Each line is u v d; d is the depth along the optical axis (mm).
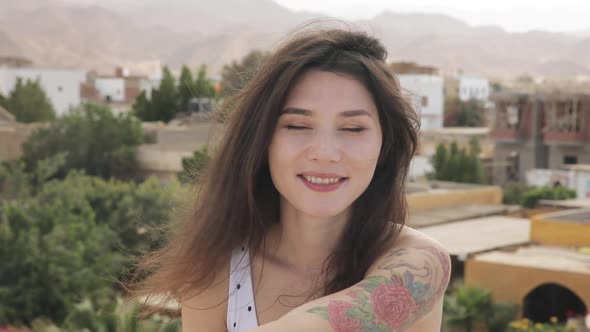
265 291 1464
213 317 1527
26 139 36000
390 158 1443
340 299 1166
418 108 1438
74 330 7316
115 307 7188
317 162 1284
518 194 28703
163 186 21094
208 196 1516
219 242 1498
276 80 1326
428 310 1254
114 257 14016
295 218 1451
